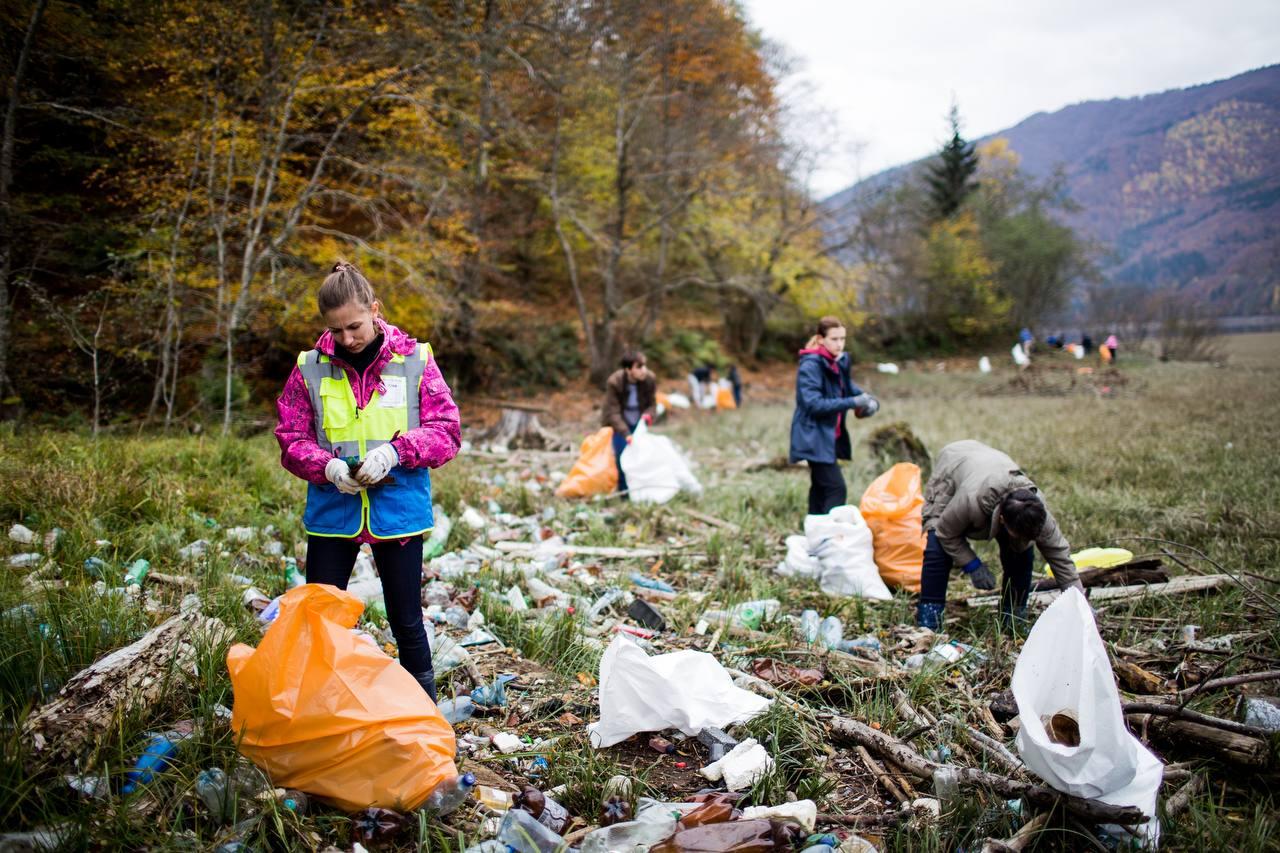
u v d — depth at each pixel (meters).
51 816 1.91
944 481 4.11
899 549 4.88
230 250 12.06
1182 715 2.69
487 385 19.48
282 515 5.16
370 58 11.24
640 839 2.11
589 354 22.45
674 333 27.08
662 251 23.03
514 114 17.33
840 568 4.79
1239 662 3.40
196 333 11.32
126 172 11.11
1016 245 44.69
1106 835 2.26
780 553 5.75
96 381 8.68
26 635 2.61
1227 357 30.94
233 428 9.48
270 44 10.44
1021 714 2.25
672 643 3.82
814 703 3.21
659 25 19.45
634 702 2.79
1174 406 13.68
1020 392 21.16
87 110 9.89
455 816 2.24
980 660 3.58
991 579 3.89
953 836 2.26
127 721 2.26
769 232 23.75
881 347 39.97
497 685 3.10
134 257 9.69
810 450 5.61
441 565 4.75
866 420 14.21
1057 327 48.56
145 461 5.64
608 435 7.93
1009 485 3.71
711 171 20.48
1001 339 44.34
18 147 10.61
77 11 9.52
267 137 10.70
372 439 2.51
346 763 2.13
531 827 2.10
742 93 23.44
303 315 12.02
